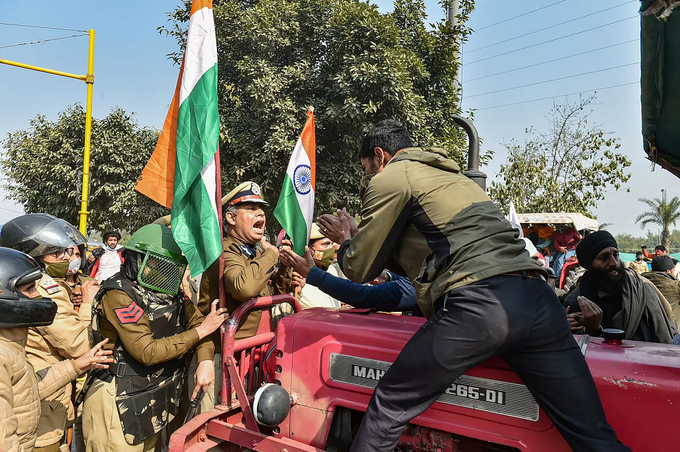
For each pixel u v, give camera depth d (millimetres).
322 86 9883
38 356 2797
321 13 10188
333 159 10211
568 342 1615
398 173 1822
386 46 9516
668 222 40844
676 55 1343
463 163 11773
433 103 11188
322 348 2076
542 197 18297
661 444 1495
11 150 16094
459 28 11234
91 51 9734
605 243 2656
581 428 1506
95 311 2479
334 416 2068
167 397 2512
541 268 1703
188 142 2387
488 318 1546
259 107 9641
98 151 14383
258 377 2438
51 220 3113
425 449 1907
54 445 2773
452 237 1694
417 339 1670
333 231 2342
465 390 1767
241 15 10062
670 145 1761
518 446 1665
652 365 1574
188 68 2441
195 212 2359
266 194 10227
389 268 2105
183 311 2625
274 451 1960
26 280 2035
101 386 2373
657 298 2701
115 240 8531
